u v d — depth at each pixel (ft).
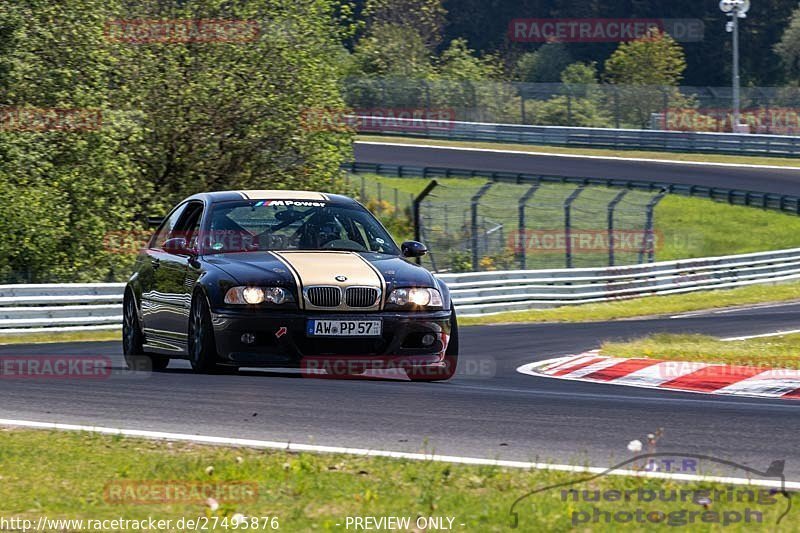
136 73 278.67
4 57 242.37
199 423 75.46
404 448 68.23
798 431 74.95
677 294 308.19
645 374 115.03
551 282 270.46
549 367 126.00
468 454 66.80
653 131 574.15
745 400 96.27
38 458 65.41
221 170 295.89
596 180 483.92
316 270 92.32
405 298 92.68
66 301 192.44
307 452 66.28
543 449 68.18
